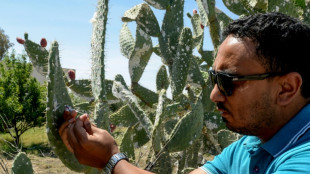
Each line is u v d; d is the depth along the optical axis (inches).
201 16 207.3
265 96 39.4
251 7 163.0
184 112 138.4
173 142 108.0
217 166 51.9
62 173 203.8
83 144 50.2
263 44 38.2
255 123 40.7
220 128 147.6
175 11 150.6
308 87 39.3
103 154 49.7
